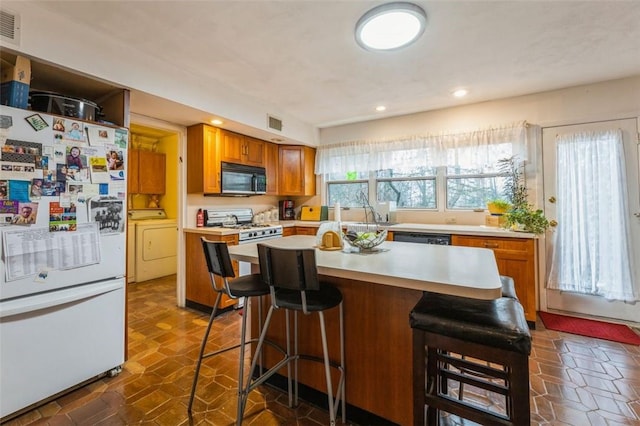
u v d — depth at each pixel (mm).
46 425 1560
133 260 4340
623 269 2721
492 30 1951
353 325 1611
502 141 3225
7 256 1539
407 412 1474
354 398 1607
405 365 1476
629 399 1717
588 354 2227
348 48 2180
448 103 3418
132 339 2543
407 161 3801
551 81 2805
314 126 4414
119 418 1607
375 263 1470
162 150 5031
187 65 2449
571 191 2934
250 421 1585
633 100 2711
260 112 3387
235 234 3188
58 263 1722
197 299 3264
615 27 1932
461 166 3457
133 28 1916
